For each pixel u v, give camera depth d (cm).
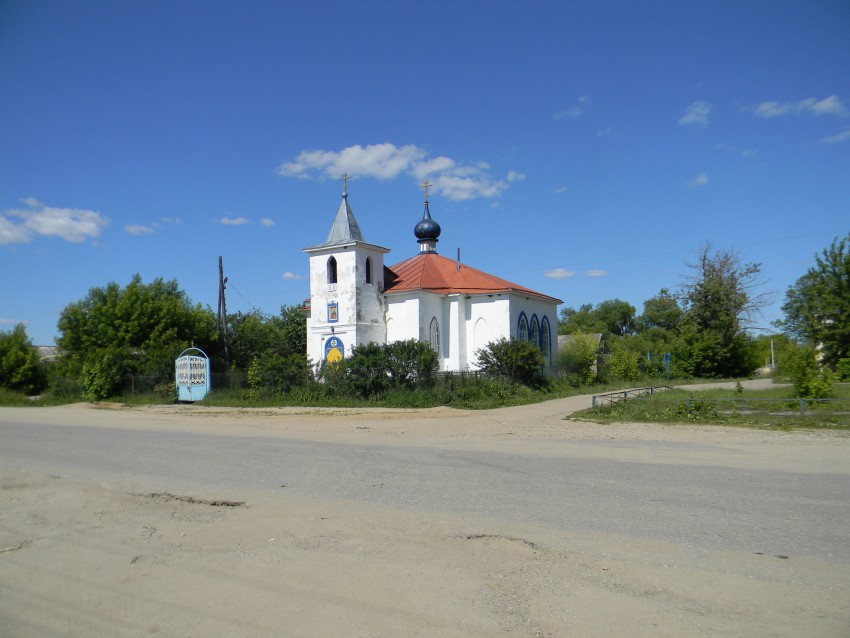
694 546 657
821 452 1280
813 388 2127
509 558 637
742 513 780
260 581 597
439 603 532
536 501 863
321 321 3534
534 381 3284
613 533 709
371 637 477
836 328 2786
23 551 723
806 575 574
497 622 495
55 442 1673
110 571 646
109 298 4016
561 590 552
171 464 1268
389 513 819
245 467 1208
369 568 619
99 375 3412
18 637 508
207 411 2744
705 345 5041
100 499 966
